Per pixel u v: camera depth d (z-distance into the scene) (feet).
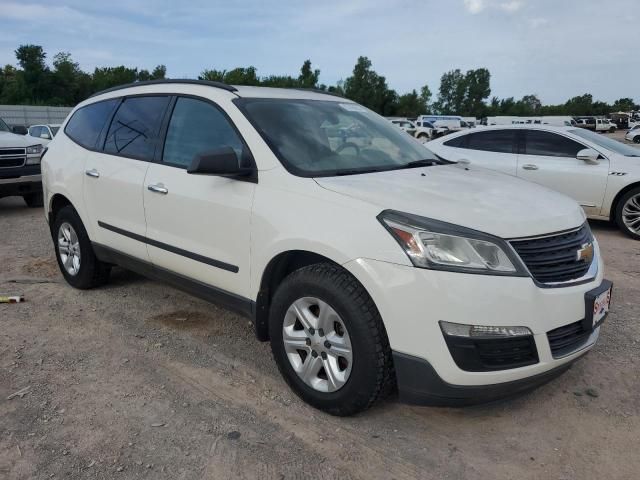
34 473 8.60
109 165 14.56
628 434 9.72
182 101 13.26
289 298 10.22
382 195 9.68
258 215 10.65
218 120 12.17
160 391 11.04
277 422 10.00
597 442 9.51
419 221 8.90
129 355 12.62
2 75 221.66
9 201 36.17
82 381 11.43
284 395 10.92
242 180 11.19
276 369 12.01
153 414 10.23
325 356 9.93
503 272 8.64
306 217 9.93
